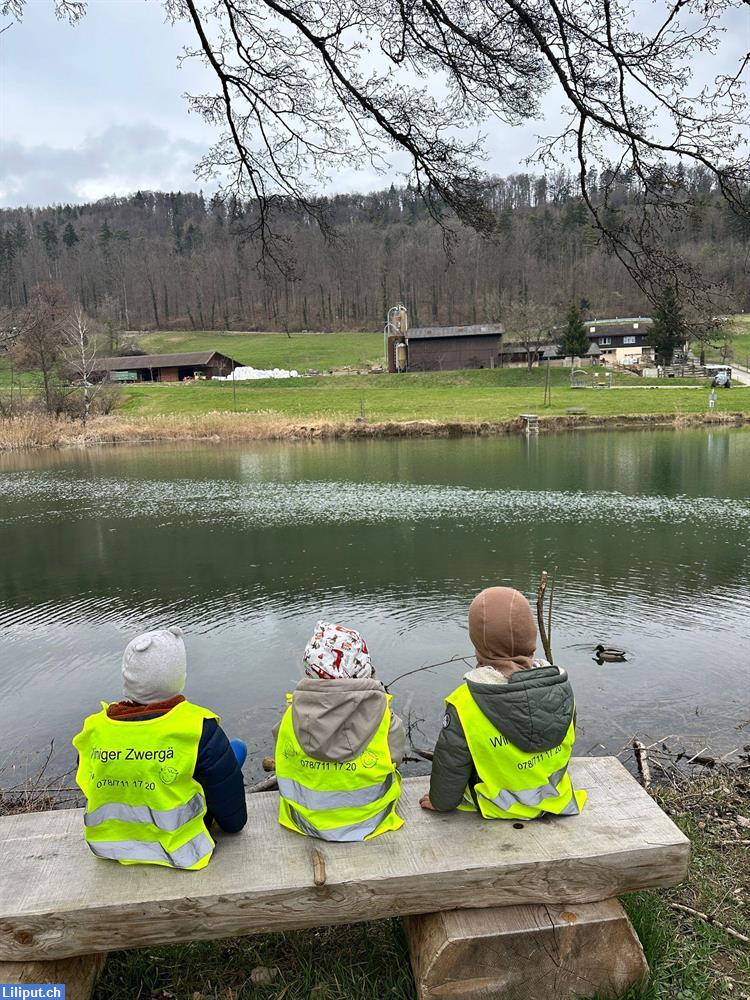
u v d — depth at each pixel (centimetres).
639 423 4219
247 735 600
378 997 244
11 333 5269
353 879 222
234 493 2108
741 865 338
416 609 952
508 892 230
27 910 214
